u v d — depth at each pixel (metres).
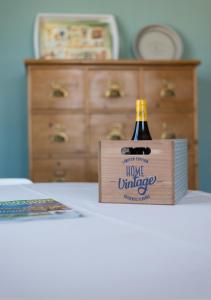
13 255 0.62
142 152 1.16
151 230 0.77
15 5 3.56
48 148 3.12
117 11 3.71
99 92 3.16
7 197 1.23
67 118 3.13
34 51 3.55
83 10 3.66
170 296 0.48
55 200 1.13
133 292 0.49
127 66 3.18
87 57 3.62
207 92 3.83
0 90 3.56
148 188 1.07
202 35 3.82
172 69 3.23
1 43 3.55
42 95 3.10
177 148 1.10
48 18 3.58
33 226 0.80
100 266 0.57
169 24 3.79
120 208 1.01
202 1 3.82
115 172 1.09
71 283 0.52
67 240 0.70
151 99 3.21
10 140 3.58
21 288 0.50
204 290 0.50
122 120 3.18
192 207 1.02
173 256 0.61
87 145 3.15
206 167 3.81
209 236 0.72
